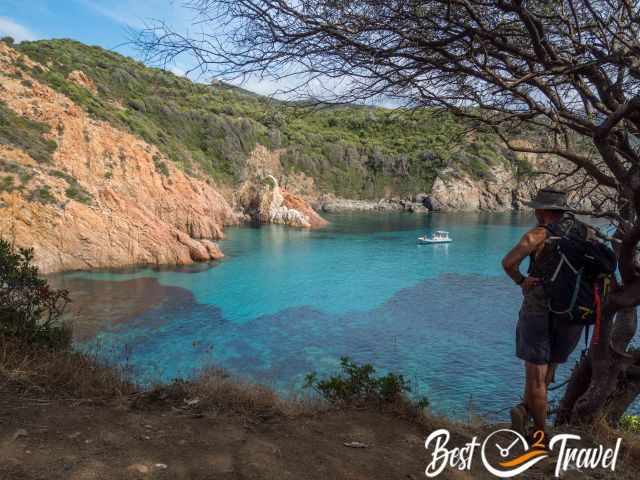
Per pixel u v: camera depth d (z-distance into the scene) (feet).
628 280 12.59
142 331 75.77
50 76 176.04
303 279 120.57
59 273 112.47
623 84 11.63
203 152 255.50
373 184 323.98
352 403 13.99
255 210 240.94
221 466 8.77
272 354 68.64
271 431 11.09
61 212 116.67
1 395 11.47
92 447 9.10
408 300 102.22
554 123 11.62
